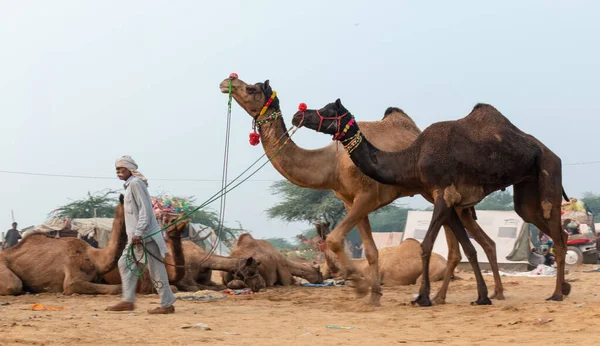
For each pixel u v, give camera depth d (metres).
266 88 10.49
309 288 14.61
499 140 9.88
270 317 8.70
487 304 9.84
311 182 10.49
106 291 12.48
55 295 12.34
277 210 51.53
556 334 6.76
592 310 8.12
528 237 21.72
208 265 13.84
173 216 10.98
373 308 9.66
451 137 9.83
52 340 6.51
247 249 14.84
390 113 11.29
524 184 10.62
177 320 8.25
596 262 24.19
